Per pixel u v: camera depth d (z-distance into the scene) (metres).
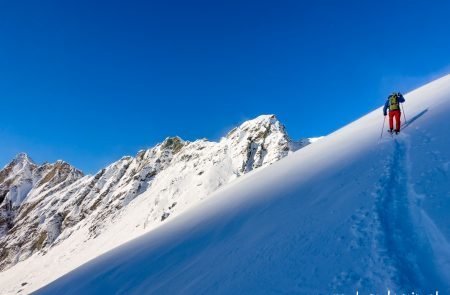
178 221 21.98
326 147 20.61
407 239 5.98
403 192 7.95
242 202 15.84
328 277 5.66
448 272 4.91
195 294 7.54
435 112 15.38
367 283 5.10
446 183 7.52
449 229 5.80
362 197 8.55
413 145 11.64
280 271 6.64
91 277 15.78
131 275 12.37
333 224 7.65
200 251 11.05
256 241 9.10
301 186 13.03
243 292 6.50
